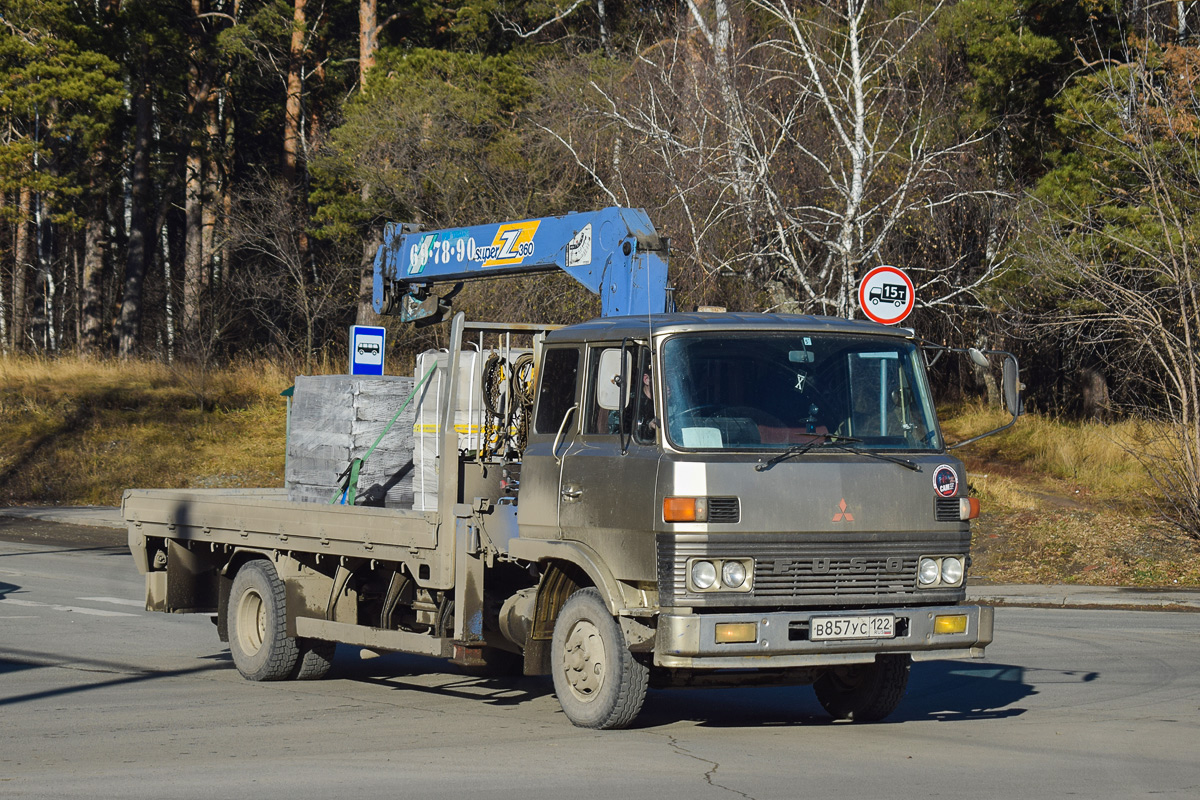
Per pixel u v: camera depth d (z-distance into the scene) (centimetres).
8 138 8950
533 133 6269
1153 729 1644
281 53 10338
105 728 1634
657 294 1920
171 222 13112
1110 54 6078
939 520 1551
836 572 1493
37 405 6438
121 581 3384
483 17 8156
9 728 1633
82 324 11500
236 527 2064
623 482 1511
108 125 8450
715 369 1518
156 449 6025
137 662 2214
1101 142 5334
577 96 5800
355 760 1427
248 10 10344
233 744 1529
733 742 1533
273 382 6994
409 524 1748
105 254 11731
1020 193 5759
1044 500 4722
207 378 6900
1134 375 4909
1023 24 6297
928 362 1650
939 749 1495
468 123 6681
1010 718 1736
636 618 1510
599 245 1947
